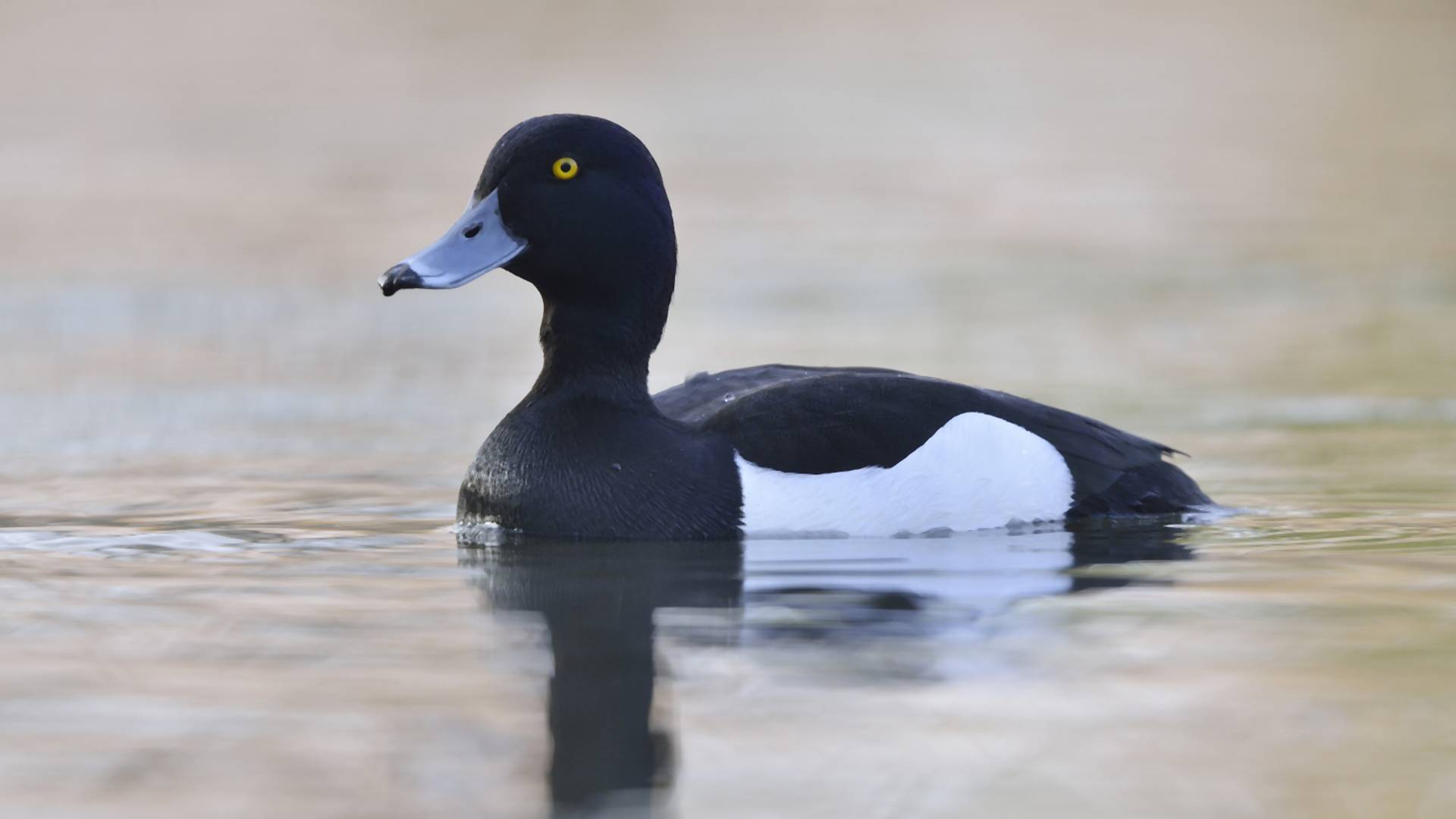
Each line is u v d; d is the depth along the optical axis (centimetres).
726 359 1767
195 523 1046
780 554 932
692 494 972
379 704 662
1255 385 1606
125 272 2391
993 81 4606
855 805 564
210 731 634
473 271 993
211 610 813
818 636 758
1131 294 2228
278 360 1800
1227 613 795
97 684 689
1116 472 1038
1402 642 744
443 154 3544
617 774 590
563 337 1012
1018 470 1009
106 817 555
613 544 964
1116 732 633
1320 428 1384
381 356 1831
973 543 965
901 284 2319
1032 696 671
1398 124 4000
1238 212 2945
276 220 2845
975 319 2045
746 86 4438
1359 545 952
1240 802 564
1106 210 2980
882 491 984
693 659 722
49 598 838
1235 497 1109
